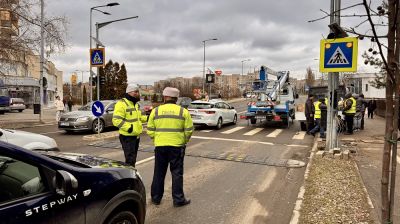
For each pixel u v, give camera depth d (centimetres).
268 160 962
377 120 2502
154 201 573
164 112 557
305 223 477
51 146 664
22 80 4453
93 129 1552
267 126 1983
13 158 272
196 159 966
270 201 604
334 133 997
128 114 675
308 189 645
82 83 7650
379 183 713
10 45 1750
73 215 300
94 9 2522
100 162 383
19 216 258
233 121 2064
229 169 845
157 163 566
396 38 284
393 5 281
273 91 1981
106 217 334
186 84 7506
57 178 285
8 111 3497
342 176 737
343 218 492
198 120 1791
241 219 518
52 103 6359
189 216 527
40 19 1911
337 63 848
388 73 286
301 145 1269
